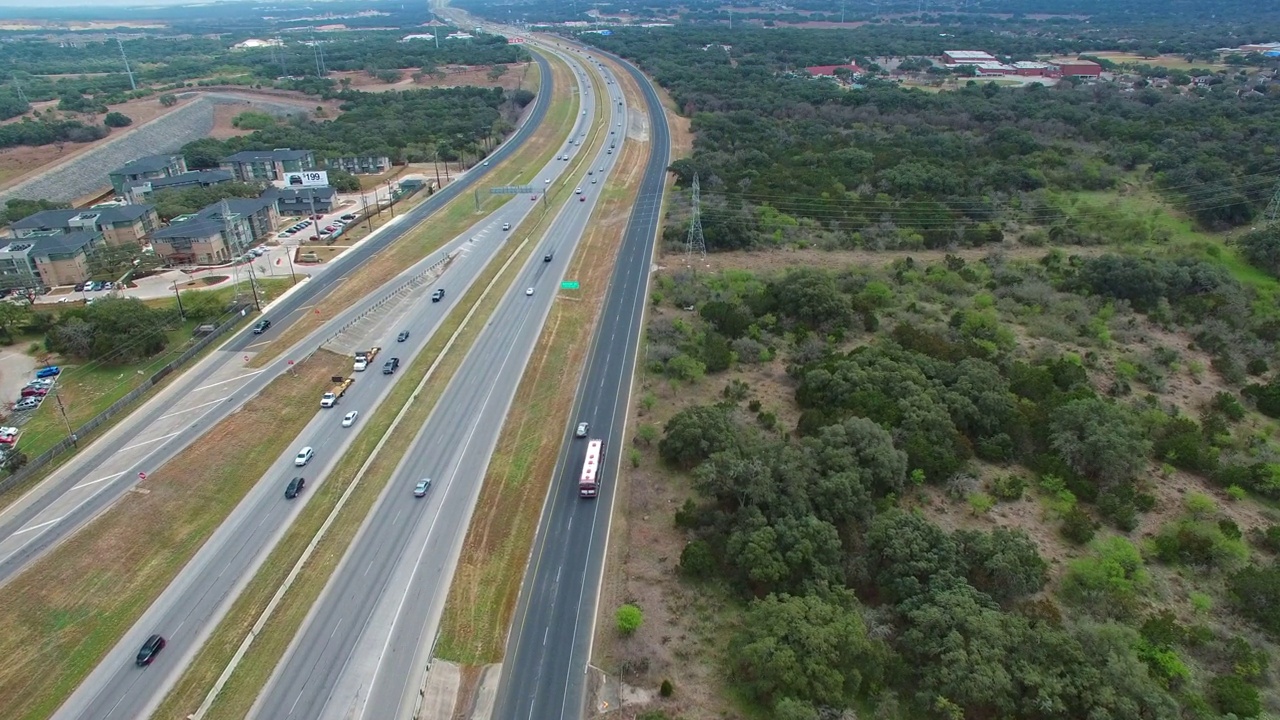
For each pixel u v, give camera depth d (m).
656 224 189.88
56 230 168.50
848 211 192.12
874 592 80.50
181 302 146.12
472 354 130.62
